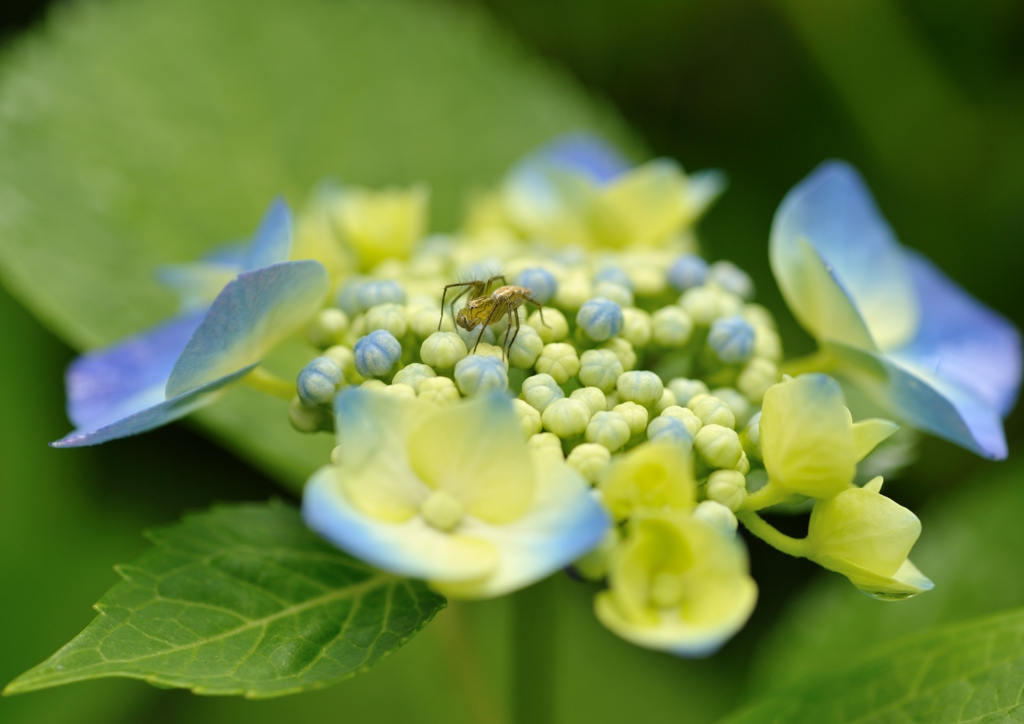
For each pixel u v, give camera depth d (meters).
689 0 0.60
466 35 0.56
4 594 0.50
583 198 0.46
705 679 0.53
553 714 0.45
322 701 0.50
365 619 0.40
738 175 0.60
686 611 0.37
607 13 0.61
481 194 0.49
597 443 0.40
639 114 0.62
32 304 0.48
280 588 0.40
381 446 0.38
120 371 0.44
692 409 0.41
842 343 0.42
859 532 0.39
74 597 0.50
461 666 0.48
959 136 0.58
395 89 0.55
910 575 0.39
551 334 0.42
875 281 0.44
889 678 0.41
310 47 0.54
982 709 0.41
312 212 0.45
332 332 0.42
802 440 0.39
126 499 0.52
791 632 0.48
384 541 0.37
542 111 0.56
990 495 0.48
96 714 0.49
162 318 0.49
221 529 0.41
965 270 0.57
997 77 0.58
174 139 0.51
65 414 0.52
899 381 0.42
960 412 0.42
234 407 0.47
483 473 0.38
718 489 0.40
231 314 0.39
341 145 0.54
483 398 0.38
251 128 0.52
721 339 0.43
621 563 0.37
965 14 0.58
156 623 0.40
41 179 0.49
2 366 0.52
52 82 0.50
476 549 0.38
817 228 0.44
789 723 0.42
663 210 0.46
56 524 0.51
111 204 0.50
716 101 0.61
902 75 0.58
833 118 0.60
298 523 0.42
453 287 0.43
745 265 0.58
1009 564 0.47
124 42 0.52
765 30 0.60
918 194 0.59
